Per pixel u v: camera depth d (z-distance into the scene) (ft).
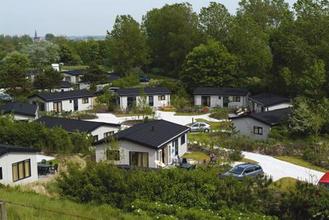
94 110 238.48
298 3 219.61
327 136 168.55
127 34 331.98
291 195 77.56
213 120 214.48
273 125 170.30
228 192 78.89
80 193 82.07
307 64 207.00
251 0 352.69
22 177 112.27
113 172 83.15
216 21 317.42
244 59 264.72
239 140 159.74
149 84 283.79
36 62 393.50
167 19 335.67
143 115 214.48
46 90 273.54
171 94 266.98
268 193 80.02
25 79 264.11
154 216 73.36
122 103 241.14
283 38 220.64
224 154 142.20
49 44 416.26
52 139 143.43
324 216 73.56
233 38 273.33
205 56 267.80
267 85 242.58
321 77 192.24
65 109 234.99
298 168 133.08
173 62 345.31
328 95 200.64
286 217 75.31
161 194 81.05
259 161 140.46
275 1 354.54
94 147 137.08
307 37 216.33
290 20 225.97
